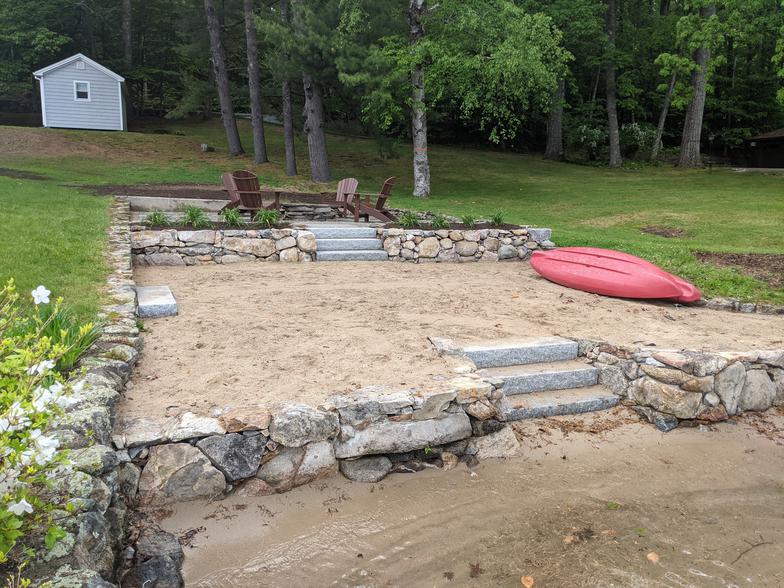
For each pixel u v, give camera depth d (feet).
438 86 53.26
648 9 121.19
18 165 56.29
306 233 26.73
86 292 16.98
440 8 52.37
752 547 9.87
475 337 16.49
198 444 10.07
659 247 31.07
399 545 9.48
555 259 25.21
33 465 6.77
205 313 17.25
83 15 100.68
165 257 24.49
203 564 8.80
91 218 27.91
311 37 51.98
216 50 70.03
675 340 17.02
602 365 15.74
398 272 25.50
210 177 58.23
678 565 9.29
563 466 12.21
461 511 10.46
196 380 12.49
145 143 74.84
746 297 23.48
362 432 11.19
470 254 29.45
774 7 69.51
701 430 14.19
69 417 9.20
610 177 77.66
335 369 13.39
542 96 55.57
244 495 10.32
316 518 10.03
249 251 25.84
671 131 116.67
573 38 86.07
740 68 112.78
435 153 92.32
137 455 9.79
